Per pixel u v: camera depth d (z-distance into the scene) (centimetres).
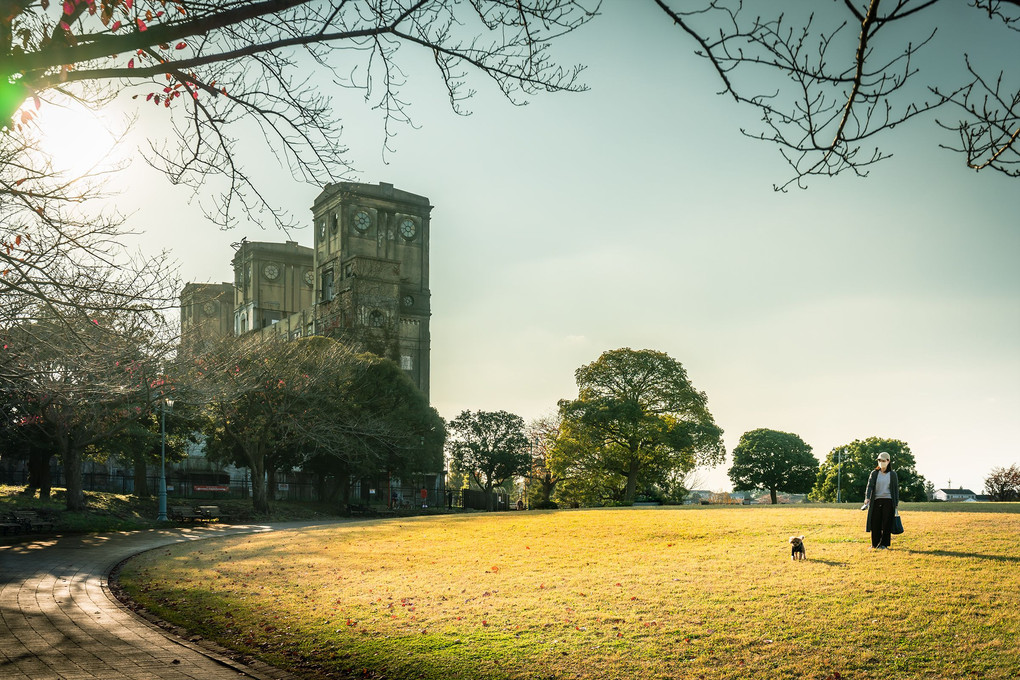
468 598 1328
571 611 1175
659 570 1523
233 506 4947
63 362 1224
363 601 1351
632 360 5828
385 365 5734
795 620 1034
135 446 4403
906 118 417
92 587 1612
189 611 1330
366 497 6619
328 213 9062
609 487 6175
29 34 581
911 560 1402
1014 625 947
